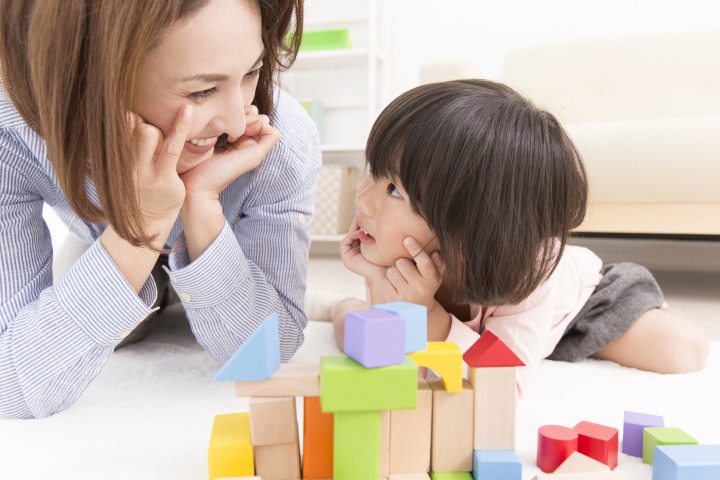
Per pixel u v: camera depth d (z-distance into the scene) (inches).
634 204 69.8
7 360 26.1
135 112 22.2
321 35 113.0
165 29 20.2
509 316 32.2
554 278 33.1
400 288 30.2
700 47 89.3
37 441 24.5
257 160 28.5
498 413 21.1
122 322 26.6
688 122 67.6
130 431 25.7
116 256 25.9
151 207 24.5
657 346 37.1
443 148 26.4
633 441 24.6
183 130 23.0
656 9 101.9
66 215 37.5
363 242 32.7
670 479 19.9
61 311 26.1
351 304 45.9
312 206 37.1
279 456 20.3
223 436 20.4
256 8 22.9
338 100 120.8
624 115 91.9
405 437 21.1
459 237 27.2
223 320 30.7
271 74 29.0
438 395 21.0
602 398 31.5
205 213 28.3
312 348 41.8
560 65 95.7
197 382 33.2
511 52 99.1
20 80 21.6
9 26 20.7
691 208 67.8
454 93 28.2
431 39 114.6
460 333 31.0
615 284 40.1
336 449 19.4
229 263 29.2
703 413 29.3
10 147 27.3
